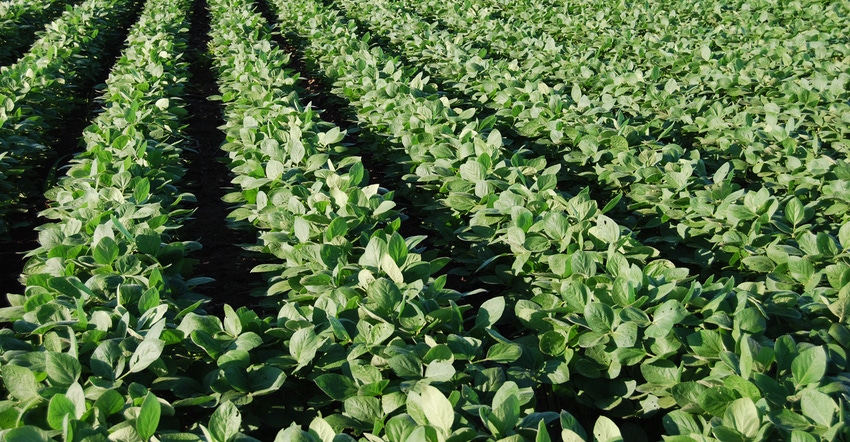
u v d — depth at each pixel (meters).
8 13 11.94
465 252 4.62
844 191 4.67
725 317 2.88
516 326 3.77
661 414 2.98
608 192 5.72
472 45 11.24
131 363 2.57
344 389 2.68
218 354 2.77
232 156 5.96
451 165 5.33
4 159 5.82
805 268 3.48
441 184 5.29
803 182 5.21
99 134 6.16
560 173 5.95
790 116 6.80
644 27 12.48
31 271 3.76
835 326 2.91
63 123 8.23
